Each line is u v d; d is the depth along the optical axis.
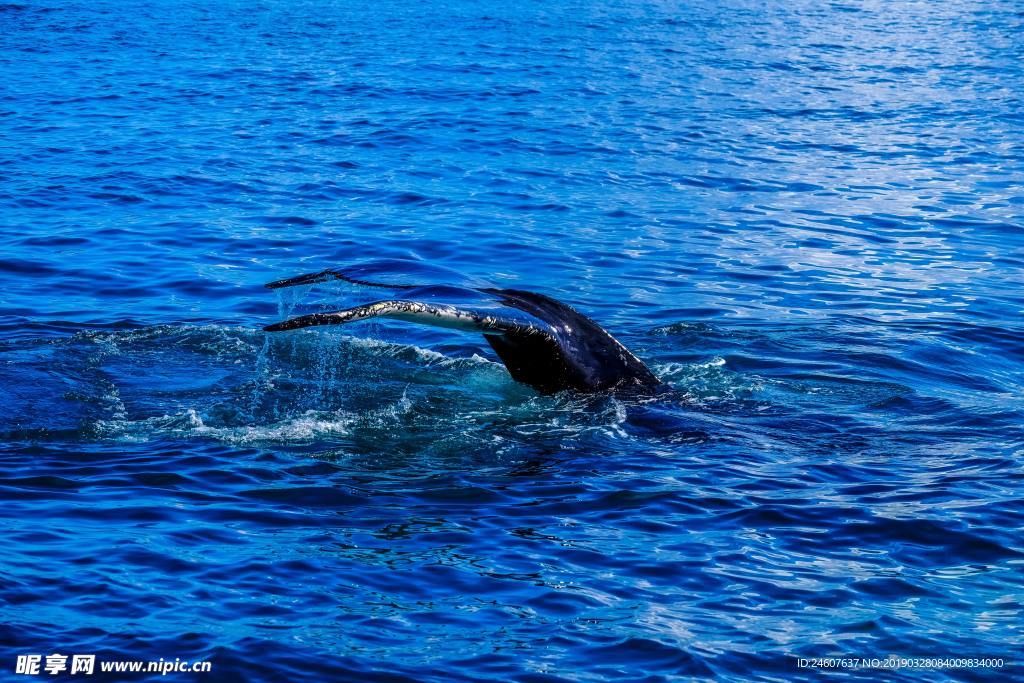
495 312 11.70
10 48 45.09
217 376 13.30
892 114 37.06
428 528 9.59
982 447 11.80
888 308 17.91
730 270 20.06
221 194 24.41
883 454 11.58
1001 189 27.23
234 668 7.37
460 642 7.81
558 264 20.12
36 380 12.86
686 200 25.58
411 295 11.47
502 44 51.41
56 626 7.76
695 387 13.53
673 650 7.76
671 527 9.74
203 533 9.33
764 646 7.85
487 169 27.89
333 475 10.68
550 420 12.16
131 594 8.24
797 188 27.03
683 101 38.62
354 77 40.69
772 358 15.01
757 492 10.50
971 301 18.41
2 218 21.70
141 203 23.38
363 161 28.22
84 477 10.40
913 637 7.99
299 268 19.27
